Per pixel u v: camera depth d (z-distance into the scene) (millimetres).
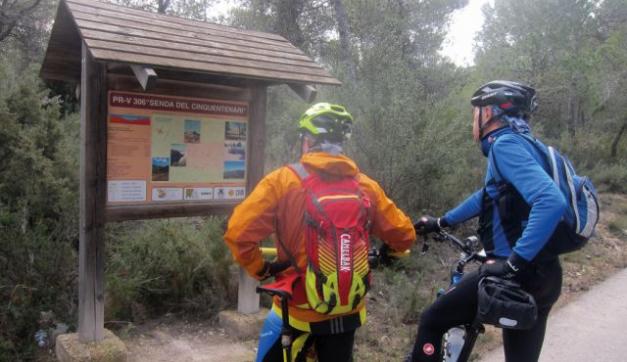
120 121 3869
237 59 4133
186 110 4176
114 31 3703
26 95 4980
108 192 3859
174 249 5027
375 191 2680
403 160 6828
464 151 7641
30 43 12766
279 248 2533
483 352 4504
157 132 4043
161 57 3643
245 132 4496
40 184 4457
